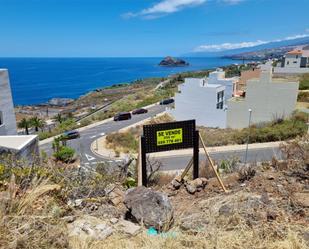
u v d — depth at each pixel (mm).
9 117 14953
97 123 38125
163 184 6836
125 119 38938
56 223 2664
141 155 5664
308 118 26031
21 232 2367
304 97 34125
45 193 3365
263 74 28250
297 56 60156
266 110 28812
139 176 5551
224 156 19656
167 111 36531
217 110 31719
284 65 61812
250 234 2719
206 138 25562
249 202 3654
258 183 4891
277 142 22906
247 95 29406
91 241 2639
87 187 4254
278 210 3451
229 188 5180
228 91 37938
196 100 32844
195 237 2715
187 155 21438
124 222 3291
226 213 3312
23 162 4805
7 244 2199
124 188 5266
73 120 44094
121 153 23391
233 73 79438
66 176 4348
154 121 34812
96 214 3525
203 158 19062
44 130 43188
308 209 3477
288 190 4336
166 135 5762
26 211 2682
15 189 3025
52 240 2432
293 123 25469
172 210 3422
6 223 2336
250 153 20422
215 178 6039
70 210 3416
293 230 2867
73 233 2770
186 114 33906
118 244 2639
